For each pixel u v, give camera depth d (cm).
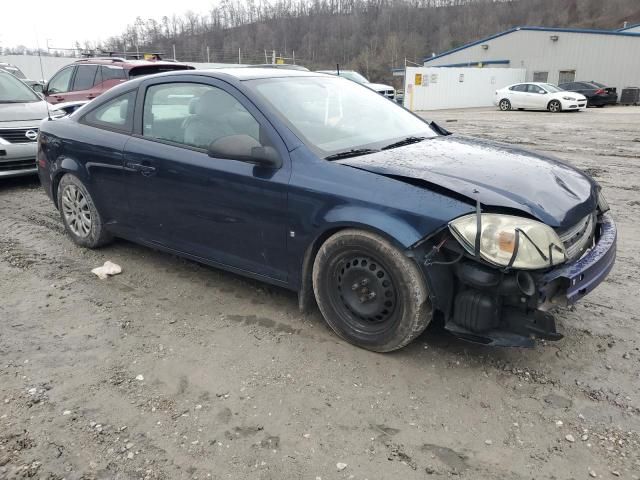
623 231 532
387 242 285
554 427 252
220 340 330
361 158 319
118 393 281
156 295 394
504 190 281
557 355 308
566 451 237
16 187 750
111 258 465
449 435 248
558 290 268
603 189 716
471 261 269
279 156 324
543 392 276
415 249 274
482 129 1534
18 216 599
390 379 289
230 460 235
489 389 279
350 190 295
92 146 437
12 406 270
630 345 318
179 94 386
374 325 307
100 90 1052
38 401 274
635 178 785
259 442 245
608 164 905
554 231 267
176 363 307
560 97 2384
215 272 431
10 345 328
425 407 267
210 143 357
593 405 266
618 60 3381
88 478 225
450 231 265
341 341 325
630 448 238
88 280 421
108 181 430
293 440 246
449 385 283
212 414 264
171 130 389
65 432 252
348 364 303
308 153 319
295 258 328
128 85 430
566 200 292
